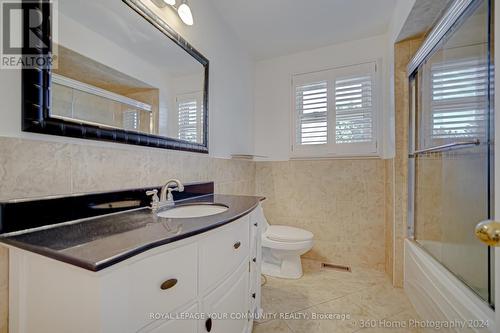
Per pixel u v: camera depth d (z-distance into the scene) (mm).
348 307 1586
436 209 1464
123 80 1061
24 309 631
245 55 2434
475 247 1039
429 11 1464
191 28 1545
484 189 1006
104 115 968
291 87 2551
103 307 492
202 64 1642
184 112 1467
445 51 1352
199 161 1628
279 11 1852
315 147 2432
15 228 670
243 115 2395
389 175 2035
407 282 1747
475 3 1040
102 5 969
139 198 1104
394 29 1846
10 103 682
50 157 776
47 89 759
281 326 1391
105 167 970
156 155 1253
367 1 1732
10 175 676
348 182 2299
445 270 1289
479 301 948
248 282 1195
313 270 2170
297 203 2492
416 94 1777
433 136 1521
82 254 517
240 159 2283
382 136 2182
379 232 2189
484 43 1004
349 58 2299
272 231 2080
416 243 1731
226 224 884
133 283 560
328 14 1879
